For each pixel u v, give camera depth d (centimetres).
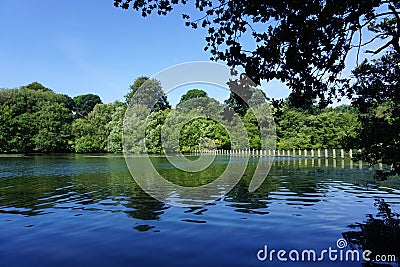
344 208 1044
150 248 678
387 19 970
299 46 782
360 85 938
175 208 1073
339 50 835
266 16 787
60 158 4719
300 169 2580
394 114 850
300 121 5756
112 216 961
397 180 1738
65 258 628
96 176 2153
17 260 620
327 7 755
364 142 882
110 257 630
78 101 9312
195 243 707
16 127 6028
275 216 943
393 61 920
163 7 858
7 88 6606
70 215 976
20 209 1070
